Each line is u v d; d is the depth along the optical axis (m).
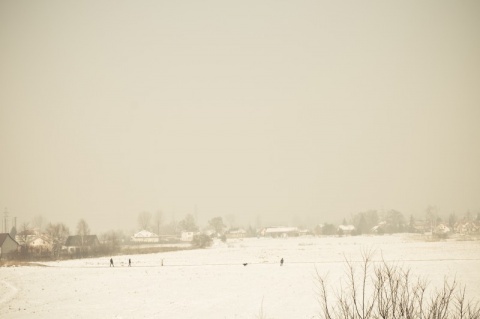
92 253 103.81
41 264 80.75
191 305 38.53
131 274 61.62
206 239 139.62
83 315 35.19
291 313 33.84
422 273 49.75
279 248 114.12
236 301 39.84
